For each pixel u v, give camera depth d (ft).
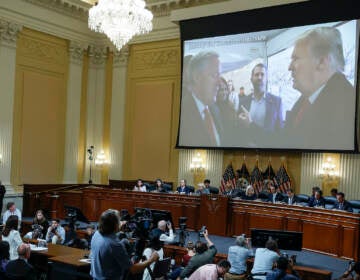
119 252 12.67
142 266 13.65
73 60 55.72
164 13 53.78
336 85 41.27
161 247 22.15
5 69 48.39
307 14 43.06
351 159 41.22
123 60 56.80
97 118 58.49
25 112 51.06
